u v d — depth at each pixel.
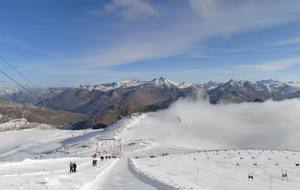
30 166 73.19
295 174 134.00
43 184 29.05
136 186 39.41
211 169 131.50
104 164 99.62
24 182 29.55
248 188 81.25
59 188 28.05
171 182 43.81
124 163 115.19
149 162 144.12
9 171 53.91
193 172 107.75
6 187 25.28
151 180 46.47
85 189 32.19
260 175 123.69
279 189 87.25
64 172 54.75
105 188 36.38
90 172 57.78
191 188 39.28
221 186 76.81
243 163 172.50
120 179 48.31
